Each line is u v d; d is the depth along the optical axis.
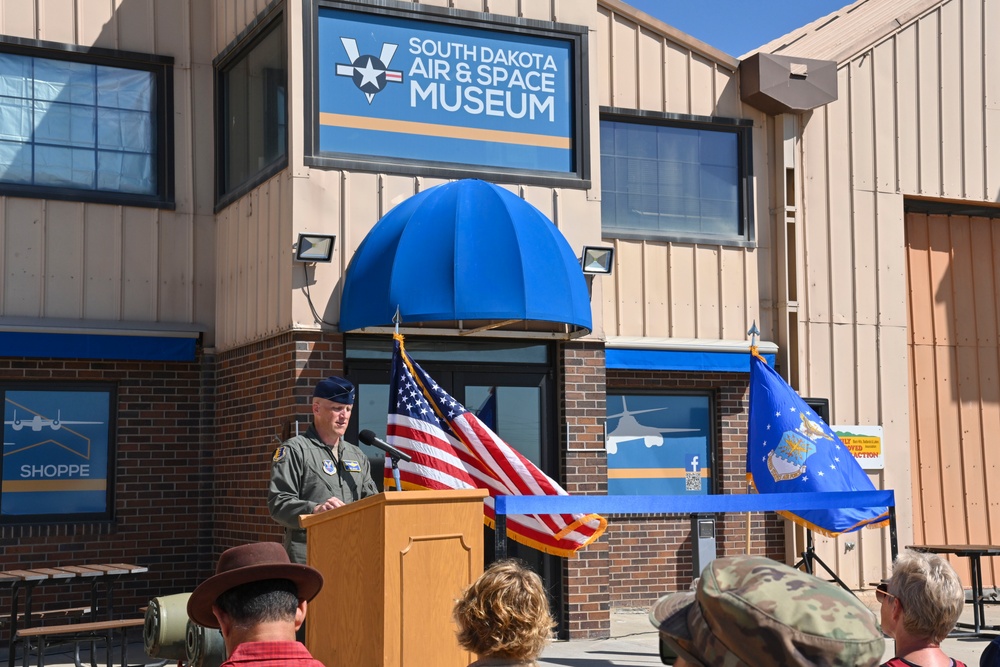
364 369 10.80
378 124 11.10
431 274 10.09
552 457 11.45
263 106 11.48
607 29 13.35
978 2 15.37
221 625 3.14
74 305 11.72
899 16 14.83
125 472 11.84
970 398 15.44
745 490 13.60
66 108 11.99
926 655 3.83
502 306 10.04
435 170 11.21
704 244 13.58
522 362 11.41
